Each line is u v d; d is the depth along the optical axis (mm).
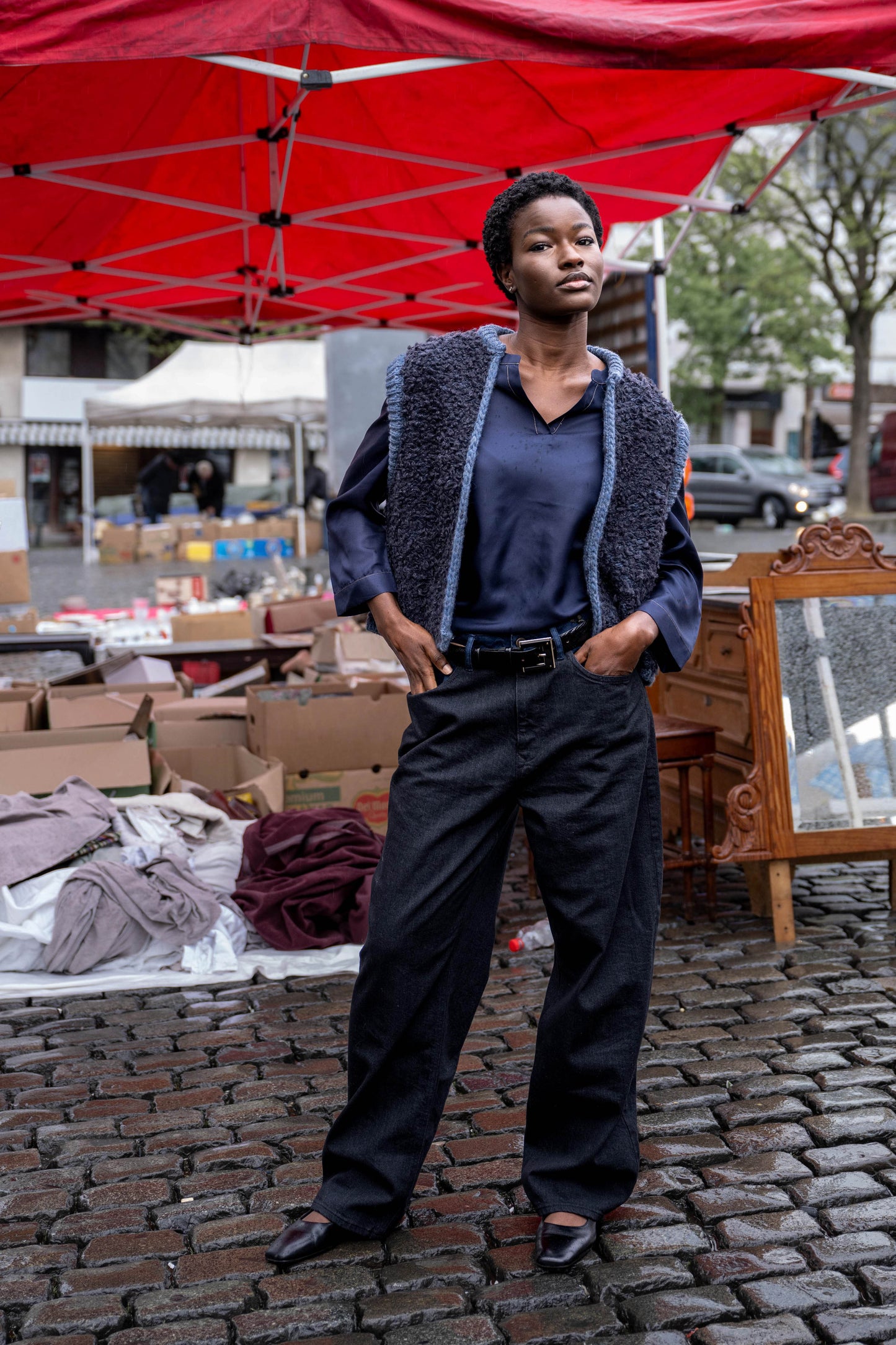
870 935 4066
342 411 10922
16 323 9023
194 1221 2480
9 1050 3348
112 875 3961
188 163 7020
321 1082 3102
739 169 22906
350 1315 2150
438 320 9758
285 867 4215
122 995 3736
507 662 2133
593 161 6062
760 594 4059
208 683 7133
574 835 2174
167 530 23031
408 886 2160
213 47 3346
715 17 3723
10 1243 2420
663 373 8172
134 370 29953
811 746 4074
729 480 24328
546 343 2180
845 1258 2275
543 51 3580
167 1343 2092
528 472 2123
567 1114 2324
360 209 6754
